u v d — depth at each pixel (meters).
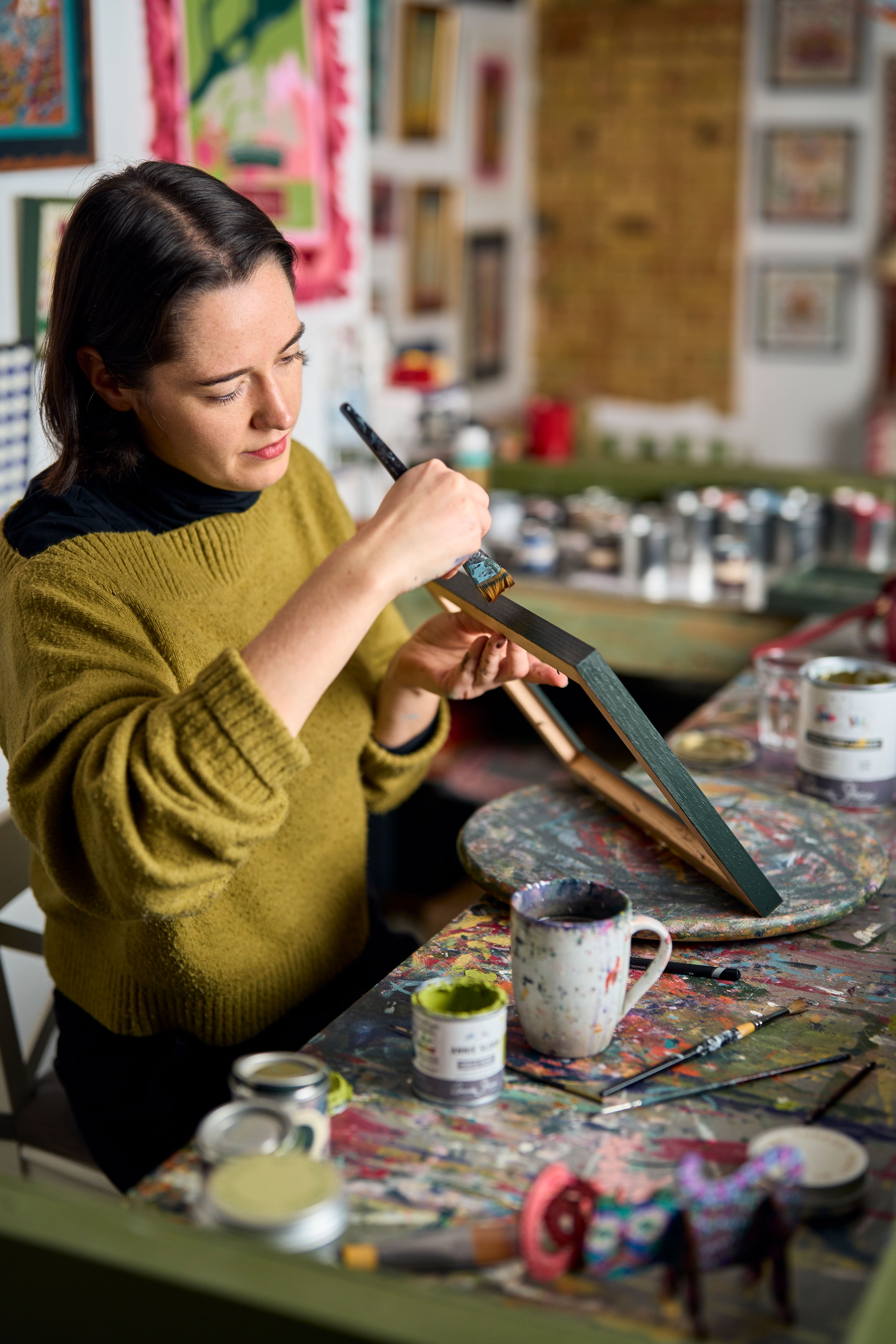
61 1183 1.30
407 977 1.03
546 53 4.69
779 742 1.54
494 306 4.67
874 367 4.62
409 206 4.00
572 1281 0.70
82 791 0.92
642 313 4.80
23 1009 1.83
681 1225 0.68
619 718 1.02
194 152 2.12
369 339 2.81
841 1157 0.77
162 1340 0.64
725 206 4.61
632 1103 0.86
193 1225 0.74
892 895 1.18
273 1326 0.62
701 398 4.80
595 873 1.15
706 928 1.06
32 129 1.78
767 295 4.66
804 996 1.00
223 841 0.90
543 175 4.81
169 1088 1.20
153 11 2.00
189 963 1.17
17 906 1.83
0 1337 0.69
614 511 3.36
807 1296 0.69
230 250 1.01
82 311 1.06
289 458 1.27
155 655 1.10
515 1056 0.92
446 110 4.13
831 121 4.45
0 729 1.13
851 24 4.34
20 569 1.08
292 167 2.38
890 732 1.36
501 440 3.98
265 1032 1.26
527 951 0.90
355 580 0.92
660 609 2.84
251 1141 0.75
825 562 3.25
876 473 4.57
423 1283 0.70
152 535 1.19
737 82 4.49
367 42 3.57
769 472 3.57
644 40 4.56
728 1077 0.89
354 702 1.35
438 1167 0.79
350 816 1.35
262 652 0.91
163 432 1.08
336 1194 0.71
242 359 1.03
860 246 4.52
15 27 1.72
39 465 1.81
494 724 3.13
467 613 1.20
